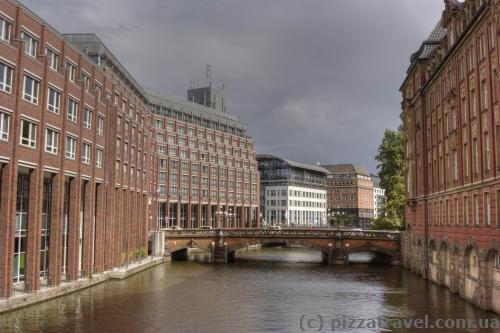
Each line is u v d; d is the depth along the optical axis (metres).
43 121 39.75
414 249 64.19
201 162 128.75
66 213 48.59
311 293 50.22
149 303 43.56
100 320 36.06
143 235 75.25
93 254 53.56
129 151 64.50
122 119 60.72
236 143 144.88
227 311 40.72
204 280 60.16
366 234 78.06
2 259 35.72
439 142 50.88
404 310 40.28
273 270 72.00
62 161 43.28
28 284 39.25
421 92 57.56
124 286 52.47
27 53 38.69
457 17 45.06
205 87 154.75
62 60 45.88
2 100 34.75
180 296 47.59
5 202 35.59
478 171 37.84
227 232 84.69
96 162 52.41
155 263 76.06
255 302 45.00
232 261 87.12
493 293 37.09
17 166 36.38
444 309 39.56
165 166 118.31
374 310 40.81
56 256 43.09
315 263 82.94
